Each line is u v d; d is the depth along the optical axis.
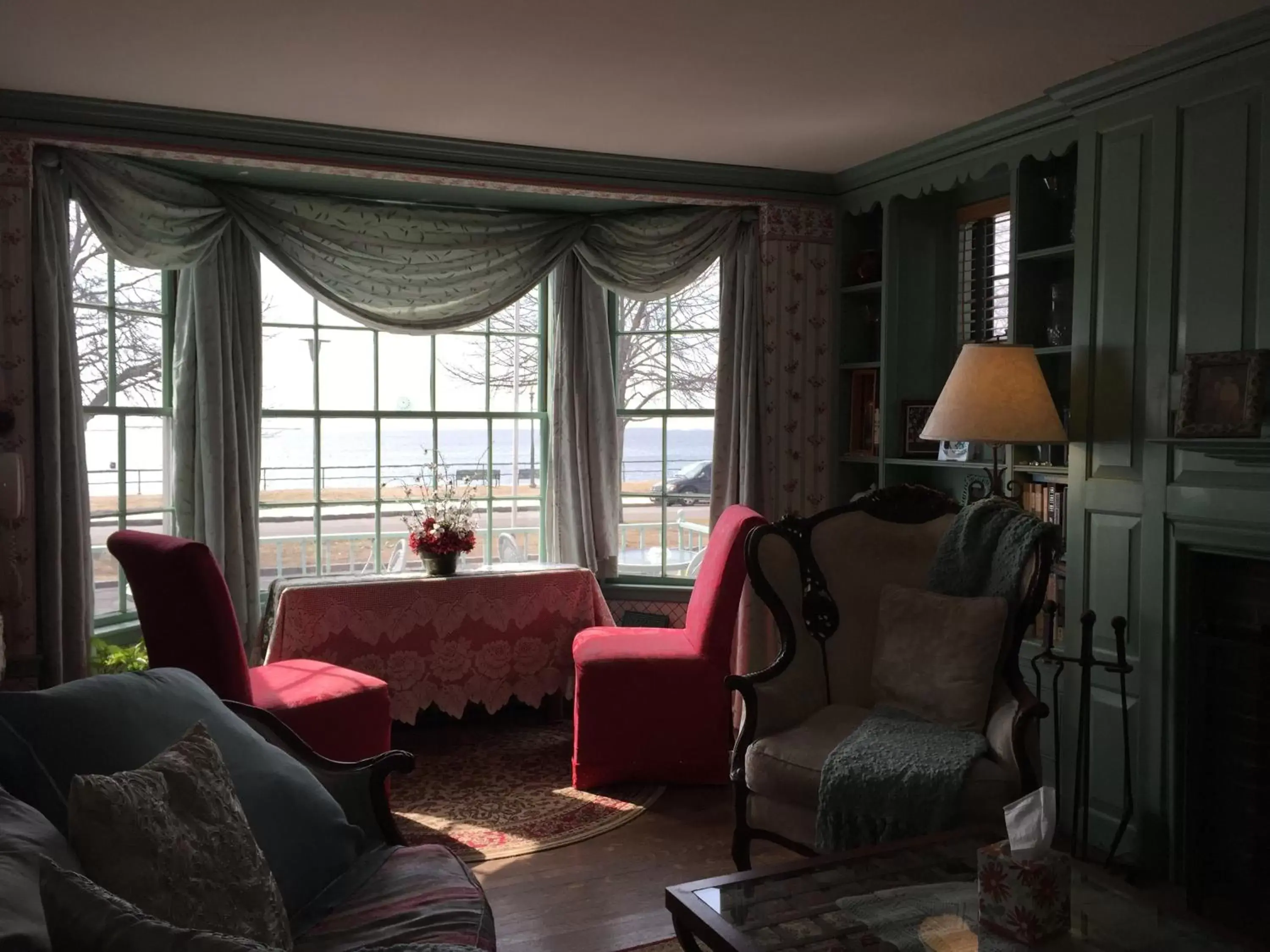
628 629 4.41
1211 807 3.04
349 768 2.28
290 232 4.57
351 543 4.98
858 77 3.41
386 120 3.94
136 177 4.09
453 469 5.16
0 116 3.62
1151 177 3.27
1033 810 1.91
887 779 2.67
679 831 3.54
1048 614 3.38
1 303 3.63
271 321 4.80
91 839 1.53
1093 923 1.95
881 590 3.36
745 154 4.46
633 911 2.94
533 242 4.97
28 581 3.69
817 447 4.90
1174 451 3.18
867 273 4.73
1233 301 3.01
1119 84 3.33
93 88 3.55
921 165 4.32
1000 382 3.41
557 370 5.13
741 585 3.90
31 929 1.24
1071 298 3.85
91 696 1.93
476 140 4.21
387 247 4.76
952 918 1.99
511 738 4.59
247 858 1.73
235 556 4.44
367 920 1.92
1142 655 3.28
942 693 3.00
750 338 4.86
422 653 4.35
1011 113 3.78
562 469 5.16
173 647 3.18
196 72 3.37
